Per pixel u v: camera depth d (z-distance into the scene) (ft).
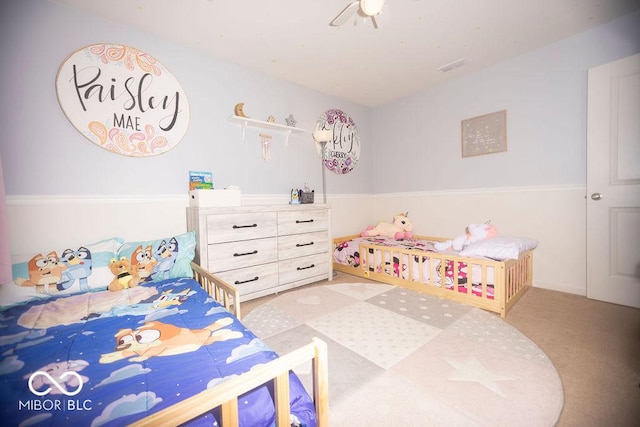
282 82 11.48
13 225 6.40
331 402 4.42
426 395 4.56
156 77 8.36
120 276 6.39
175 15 7.46
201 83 9.27
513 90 10.26
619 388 4.63
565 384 4.77
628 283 7.98
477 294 8.20
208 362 3.32
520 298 8.83
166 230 8.55
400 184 14.26
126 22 7.72
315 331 6.85
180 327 4.32
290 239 9.82
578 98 8.93
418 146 13.38
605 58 8.36
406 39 8.80
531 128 9.91
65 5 6.97
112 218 7.67
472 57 10.06
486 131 11.02
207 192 8.30
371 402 4.42
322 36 8.54
